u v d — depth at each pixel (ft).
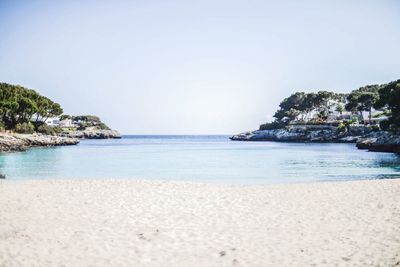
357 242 33.88
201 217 44.32
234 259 29.94
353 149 270.67
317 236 36.17
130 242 34.45
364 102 426.51
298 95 625.00
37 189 63.82
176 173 116.78
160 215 45.21
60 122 638.12
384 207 48.37
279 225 40.60
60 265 28.50
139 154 221.66
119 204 51.39
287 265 28.48
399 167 132.57
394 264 28.12
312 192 61.16
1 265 28.32
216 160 171.53
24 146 288.71
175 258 30.25
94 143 442.50
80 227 39.63
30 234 36.83
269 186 68.39
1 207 49.11
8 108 325.01
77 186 67.36
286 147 321.73
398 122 241.14
